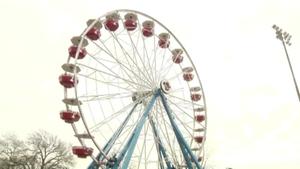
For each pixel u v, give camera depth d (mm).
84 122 24172
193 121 31125
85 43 26734
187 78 31953
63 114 25844
